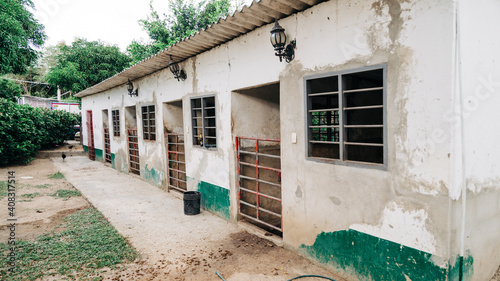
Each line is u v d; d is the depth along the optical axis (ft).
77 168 41.04
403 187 9.84
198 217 20.27
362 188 11.10
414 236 9.62
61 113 59.67
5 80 51.24
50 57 112.06
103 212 21.33
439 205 8.95
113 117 40.01
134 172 36.04
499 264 11.89
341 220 11.98
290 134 14.03
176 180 27.02
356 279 11.57
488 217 10.61
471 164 9.48
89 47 68.59
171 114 27.25
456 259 9.18
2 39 44.62
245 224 18.07
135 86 32.04
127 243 16.02
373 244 10.85
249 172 18.80
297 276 12.42
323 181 12.60
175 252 14.98
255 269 13.14
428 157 9.14
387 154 10.25
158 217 20.26
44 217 20.44
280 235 18.25
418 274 9.57
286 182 14.57
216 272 12.94
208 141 22.53
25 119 42.70
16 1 47.91
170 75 24.98
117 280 12.39
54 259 14.10
